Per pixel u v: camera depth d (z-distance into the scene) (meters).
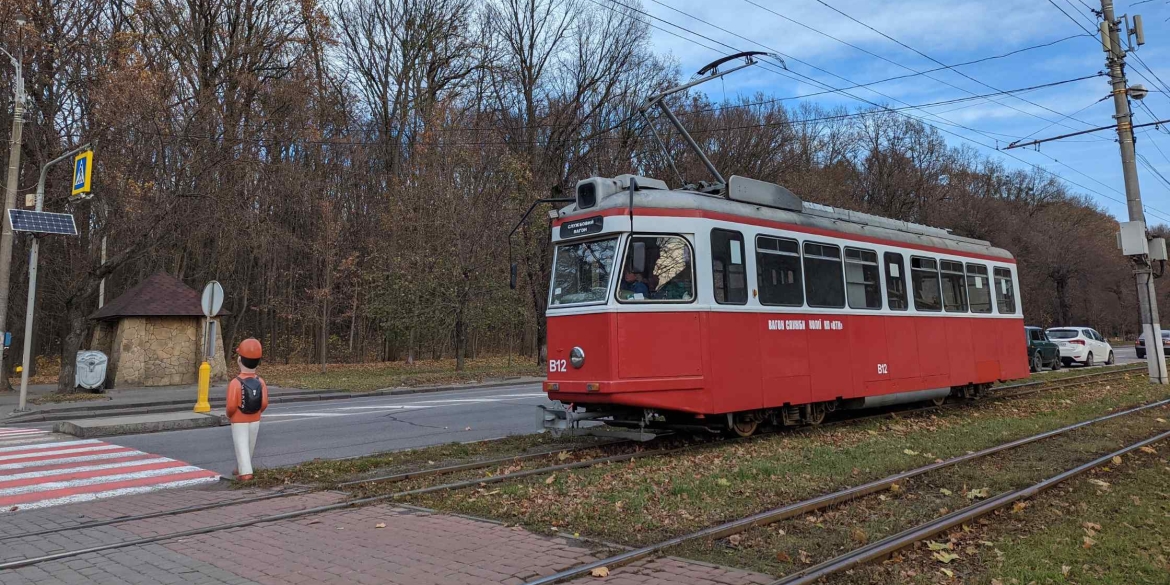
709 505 6.48
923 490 7.19
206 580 4.80
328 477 8.31
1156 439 9.82
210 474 8.86
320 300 33.06
